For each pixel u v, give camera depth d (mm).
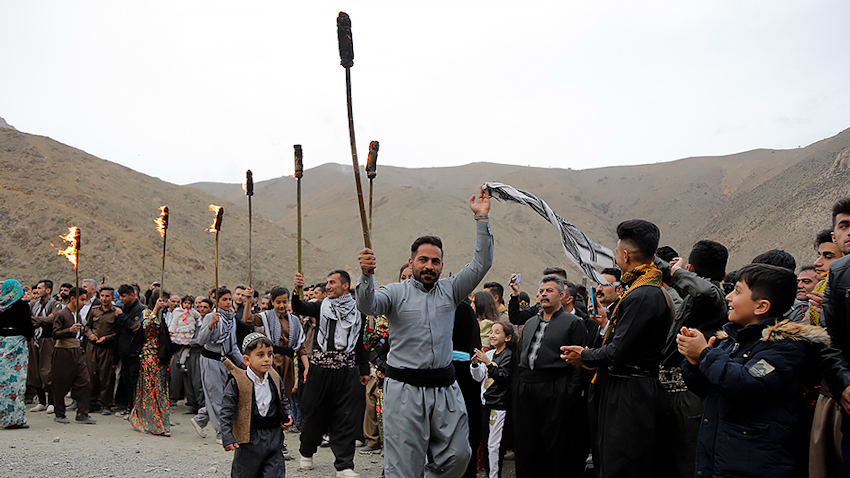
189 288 51219
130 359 10828
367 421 9102
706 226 146875
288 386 9062
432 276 4750
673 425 4727
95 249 48812
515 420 6328
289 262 68312
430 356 4613
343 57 4703
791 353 3316
